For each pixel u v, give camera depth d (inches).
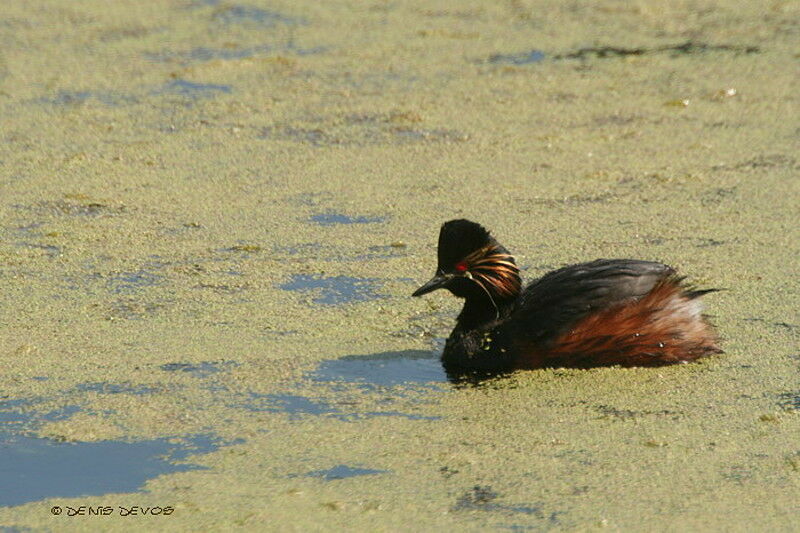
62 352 404.2
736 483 305.9
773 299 442.9
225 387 375.6
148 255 506.6
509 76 790.5
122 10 991.6
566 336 383.6
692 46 843.4
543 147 652.7
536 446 330.6
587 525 285.6
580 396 366.0
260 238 526.9
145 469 320.5
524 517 290.4
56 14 978.1
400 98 749.3
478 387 375.6
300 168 627.8
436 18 949.8
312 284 473.1
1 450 332.2
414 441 335.6
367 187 596.4
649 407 356.5
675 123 686.5
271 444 335.0
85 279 478.0
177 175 619.5
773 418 344.8
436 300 457.1
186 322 432.8
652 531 282.0
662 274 398.0
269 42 885.2
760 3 959.0
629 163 621.9
